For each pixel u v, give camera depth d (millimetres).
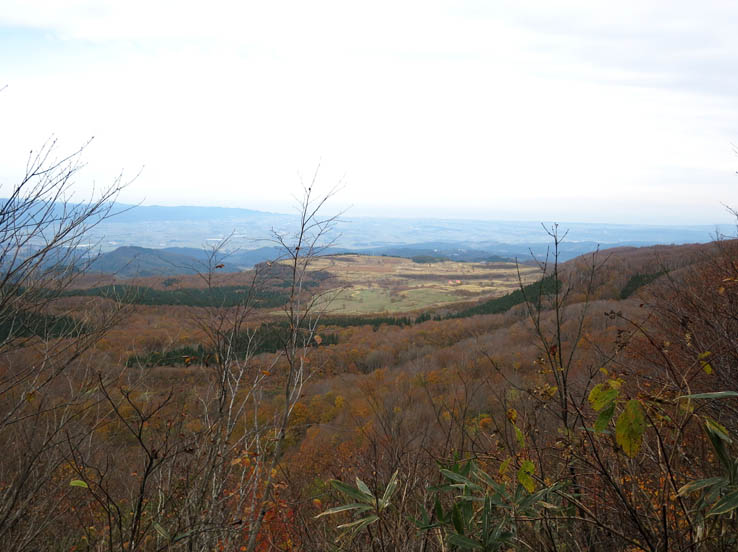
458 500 1445
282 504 2566
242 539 2623
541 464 1621
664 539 1109
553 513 1520
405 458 2516
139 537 2182
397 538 1795
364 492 1563
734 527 1156
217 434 2566
